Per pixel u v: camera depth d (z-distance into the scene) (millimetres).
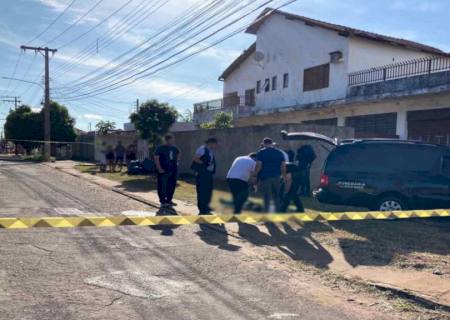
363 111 22938
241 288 5660
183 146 22641
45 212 10883
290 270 6496
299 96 27688
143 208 11898
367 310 5105
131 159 24672
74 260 6570
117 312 4750
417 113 20109
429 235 8680
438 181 9555
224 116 27172
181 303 5070
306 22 26969
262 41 31578
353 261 6930
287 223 9500
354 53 24062
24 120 48375
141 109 22859
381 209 9789
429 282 5934
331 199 9984
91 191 15734
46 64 38188
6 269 6023
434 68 19828
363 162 9953
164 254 7105
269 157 8359
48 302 4945
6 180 18891
